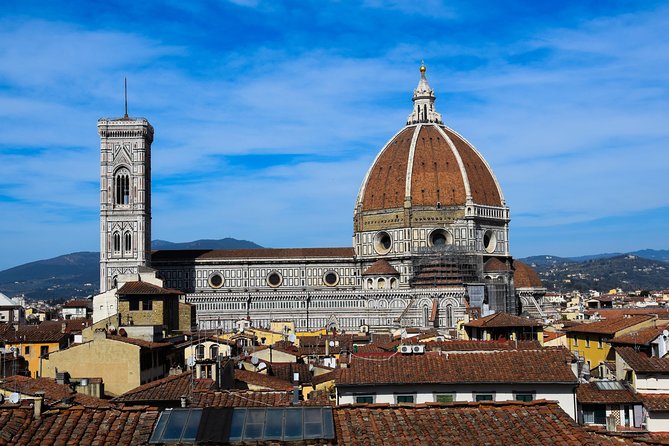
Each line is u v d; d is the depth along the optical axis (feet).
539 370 220.43
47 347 437.17
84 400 216.54
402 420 131.75
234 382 265.75
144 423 128.67
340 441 124.36
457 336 467.11
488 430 129.29
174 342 370.94
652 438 138.31
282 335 600.80
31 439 123.44
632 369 252.62
